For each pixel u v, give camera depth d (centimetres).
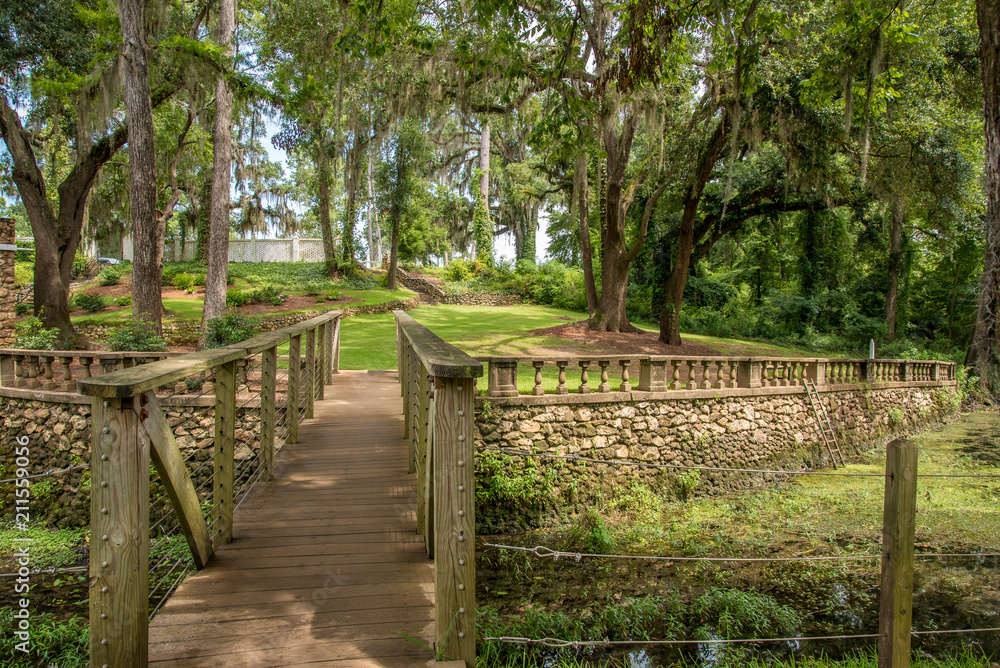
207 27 1634
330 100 1531
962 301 2595
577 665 415
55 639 413
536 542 729
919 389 1472
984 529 718
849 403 1221
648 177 1692
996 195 1080
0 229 1220
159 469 273
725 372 1045
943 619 509
